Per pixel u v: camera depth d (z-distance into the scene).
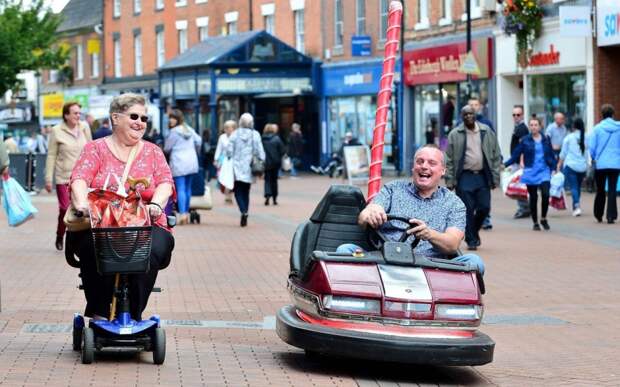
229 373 9.09
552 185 24.66
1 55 47.69
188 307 13.02
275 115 52.50
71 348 10.07
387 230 9.91
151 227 8.89
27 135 74.62
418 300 9.02
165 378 8.75
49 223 24.45
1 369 8.98
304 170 51.09
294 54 48.72
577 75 33.03
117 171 9.37
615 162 22.52
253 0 54.12
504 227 22.44
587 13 31.05
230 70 47.53
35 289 14.25
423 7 42.03
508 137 36.81
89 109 55.03
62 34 67.00
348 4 47.44
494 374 9.66
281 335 9.45
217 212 27.33
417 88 42.84
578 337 11.55
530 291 14.47
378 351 8.83
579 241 19.77
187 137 23.19
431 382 9.22
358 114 47.38
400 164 43.53
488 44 37.09
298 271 9.78
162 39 62.41
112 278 9.25
